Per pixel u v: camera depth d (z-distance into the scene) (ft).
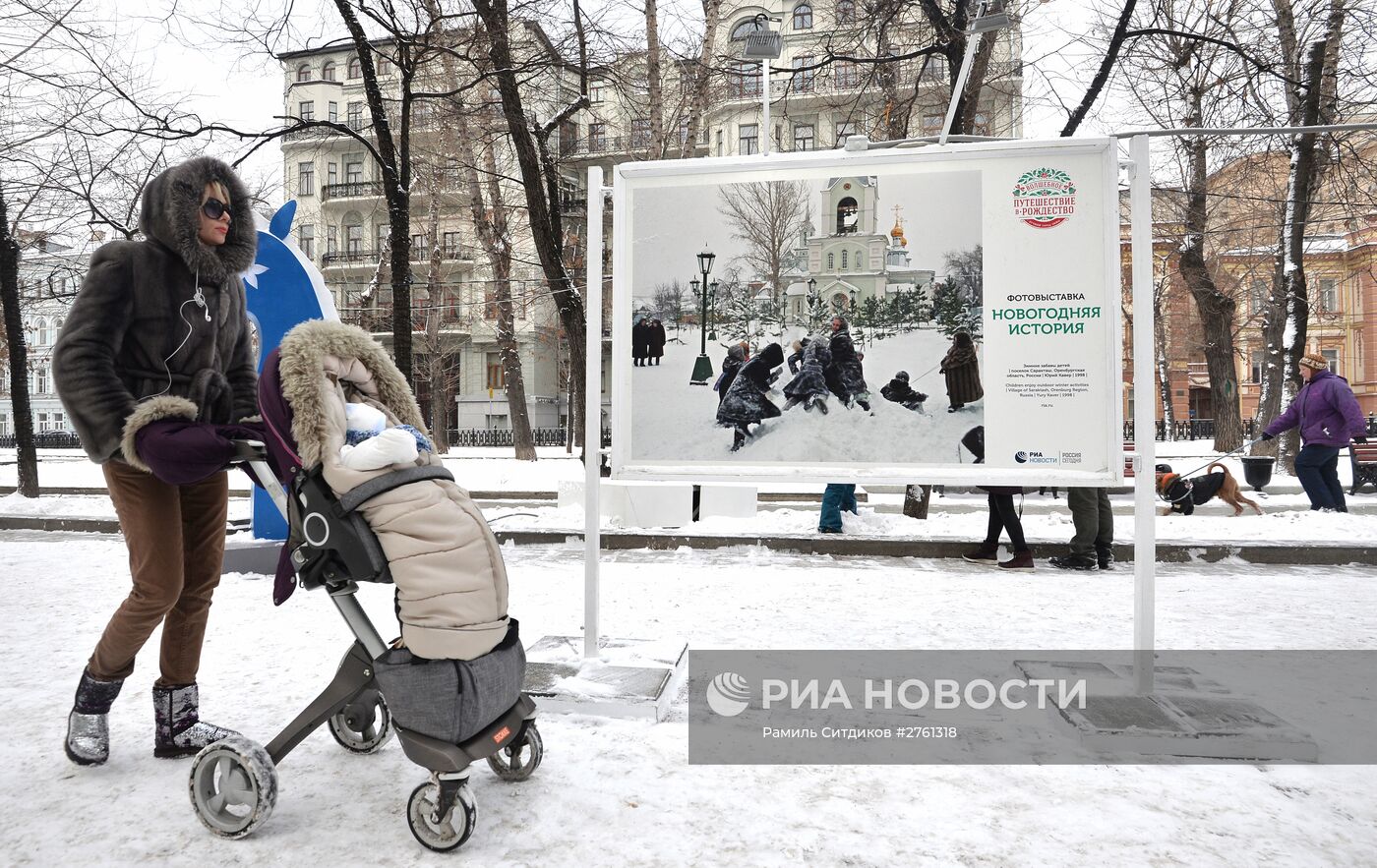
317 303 23.36
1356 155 47.11
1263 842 7.25
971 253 11.72
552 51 41.32
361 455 7.33
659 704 10.55
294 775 8.73
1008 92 41.65
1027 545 24.06
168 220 9.11
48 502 37.91
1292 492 45.52
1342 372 163.94
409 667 7.07
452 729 7.04
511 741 8.26
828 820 7.68
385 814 7.81
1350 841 7.26
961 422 11.73
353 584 7.75
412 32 36.65
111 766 9.00
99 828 7.54
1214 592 19.24
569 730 10.14
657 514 30.37
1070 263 11.43
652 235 12.81
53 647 14.17
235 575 20.72
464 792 7.06
